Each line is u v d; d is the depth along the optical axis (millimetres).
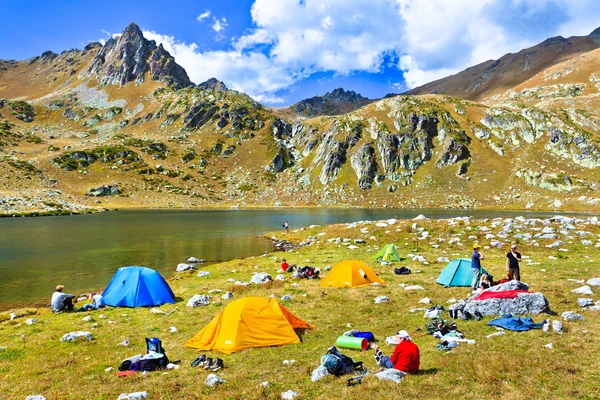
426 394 9727
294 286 26984
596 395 9055
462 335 14734
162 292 24781
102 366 13922
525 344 13055
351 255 40469
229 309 16656
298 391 10688
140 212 146625
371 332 16266
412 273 29625
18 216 116438
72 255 47094
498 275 26203
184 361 14336
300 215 130000
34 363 14312
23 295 29016
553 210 162625
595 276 23438
